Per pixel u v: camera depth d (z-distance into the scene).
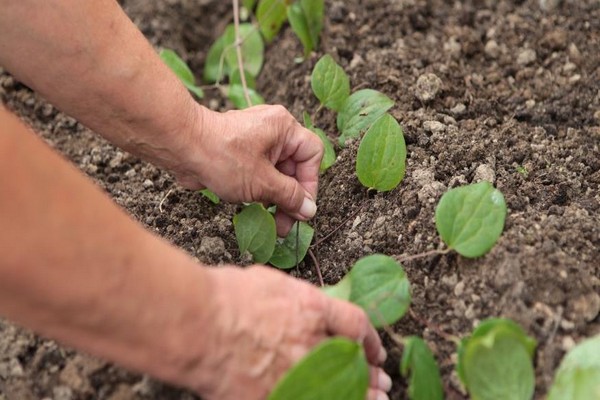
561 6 0.91
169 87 0.64
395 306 0.59
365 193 0.74
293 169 0.71
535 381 0.57
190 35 1.00
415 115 0.78
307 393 0.51
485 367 0.56
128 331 0.48
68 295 0.46
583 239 0.63
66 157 0.83
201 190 0.73
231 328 0.51
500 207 0.62
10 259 0.45
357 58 0.88
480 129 0.77
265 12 0.90
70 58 0.61
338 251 0.71
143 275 0.48
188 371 0.51
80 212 0.47
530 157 0.74
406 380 0.61
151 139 0.65
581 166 0.73
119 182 0.80
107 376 0.60
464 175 0.72
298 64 0.91
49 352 0.62
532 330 0.59
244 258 0.69
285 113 0.68
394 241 0.69
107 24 0.62
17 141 0.46
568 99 0.82
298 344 0.53
